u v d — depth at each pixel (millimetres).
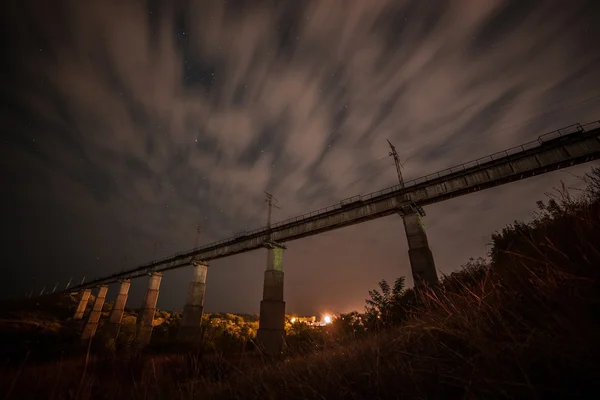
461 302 3281
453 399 1678
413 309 7016
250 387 3447
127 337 36250
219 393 3703
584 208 3234
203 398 3734
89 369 8391
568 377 1439
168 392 4555
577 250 2662
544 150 16891
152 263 44000
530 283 2641
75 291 70062
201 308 34438
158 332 47250
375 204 22906
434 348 2357
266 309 25234
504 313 2459
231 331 38750
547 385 1461
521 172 17156
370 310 9227
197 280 35594
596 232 2621
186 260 38344
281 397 2729
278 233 29031
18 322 38500
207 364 4793
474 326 2373
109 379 7355
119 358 11219
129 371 8164
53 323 49906
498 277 3494
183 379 4758
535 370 1615
